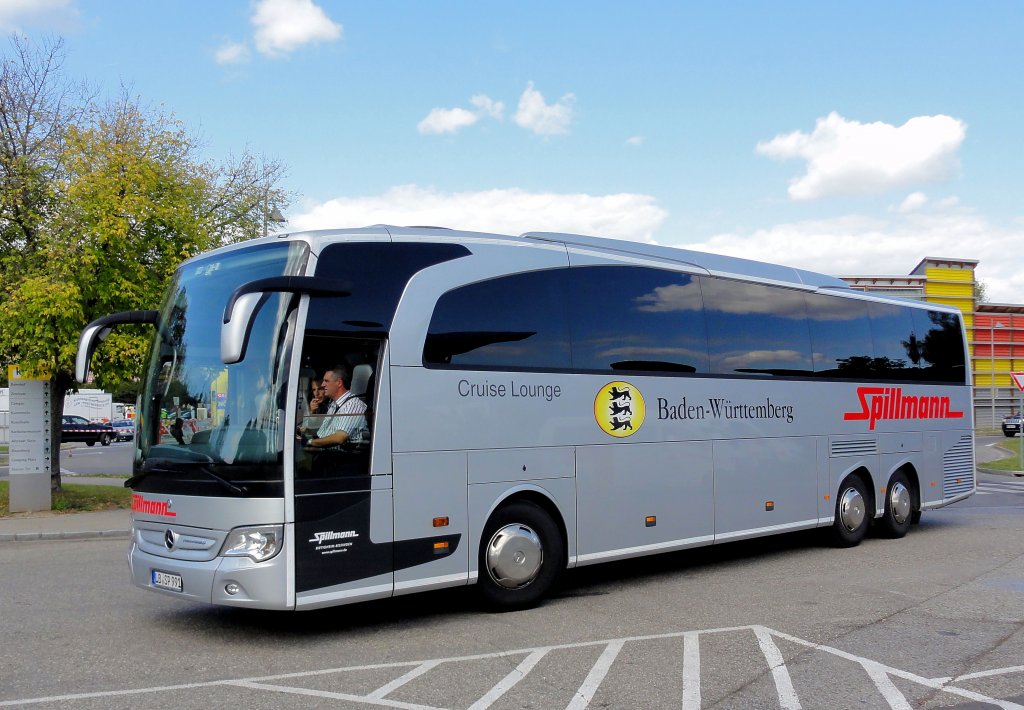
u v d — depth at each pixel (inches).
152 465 296.7
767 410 441.1
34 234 697.6
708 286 420.2
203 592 273.0
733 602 347.9
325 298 285.6
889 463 522.6
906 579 397.7
